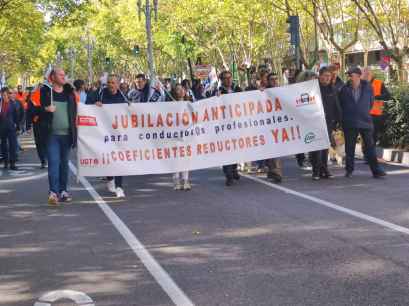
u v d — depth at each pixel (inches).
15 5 1521.9
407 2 1309.1
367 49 1701.5
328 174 539.8
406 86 693.3
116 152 482.0
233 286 257.9
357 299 238.1
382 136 686.5
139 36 2559.1
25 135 1316.4
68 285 265.0
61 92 447.2
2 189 539.2
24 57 2407.7
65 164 457.7
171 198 468.4
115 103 497.0
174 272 279.6
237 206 427.8
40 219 401.7
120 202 456.4
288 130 513.7
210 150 502.0
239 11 1699.1
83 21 1485.0
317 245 317.4
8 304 243.1
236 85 562.9
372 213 388.8
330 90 532.1
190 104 495.5
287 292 248.5
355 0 1037.8
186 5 1945.1
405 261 284.7
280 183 523.5
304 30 1579.7
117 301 244.7
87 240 342.3
